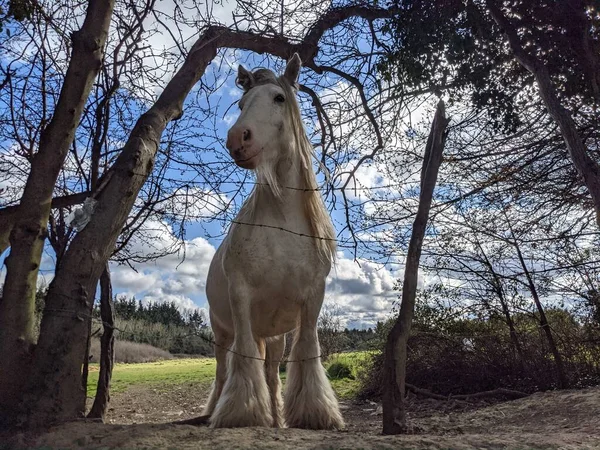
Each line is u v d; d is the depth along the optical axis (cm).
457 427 360
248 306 350
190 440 262
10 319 312
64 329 313
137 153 353
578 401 459
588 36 495
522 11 523
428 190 307
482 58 548
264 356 410
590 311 655
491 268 668
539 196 615
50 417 298
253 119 335
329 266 376
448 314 733
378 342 829
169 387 1016
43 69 413
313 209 365
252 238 350
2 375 302
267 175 343
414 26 519
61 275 323
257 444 248
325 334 1301
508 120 575
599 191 371
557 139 557
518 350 684
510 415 455
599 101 500
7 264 321
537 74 429
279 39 502
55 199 438
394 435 273
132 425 296
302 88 576
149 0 421
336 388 919
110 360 510
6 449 267
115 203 343
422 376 741
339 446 240
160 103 390
